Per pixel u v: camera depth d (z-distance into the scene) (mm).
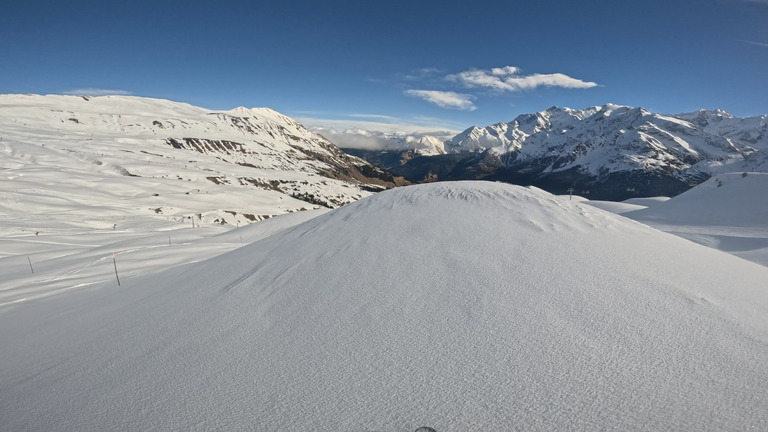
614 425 4504
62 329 10383
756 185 58969
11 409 6207
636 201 84812
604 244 9773
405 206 13219
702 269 8961
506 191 13383
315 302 8414
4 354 9148
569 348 6039
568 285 7895
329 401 5297
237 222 98438
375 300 8047
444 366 5840
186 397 5762
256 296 9422
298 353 6625
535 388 5219
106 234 57188
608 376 5367
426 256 9609
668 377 5301
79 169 123312
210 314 8938
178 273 14656
